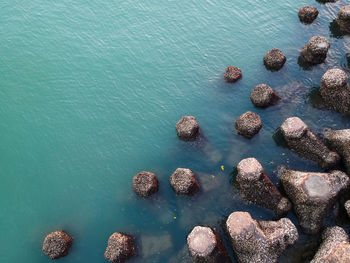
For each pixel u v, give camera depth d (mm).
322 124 24766
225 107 26672
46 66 29594
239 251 17953
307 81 28125
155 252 19344
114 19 33719
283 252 18516
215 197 21422
